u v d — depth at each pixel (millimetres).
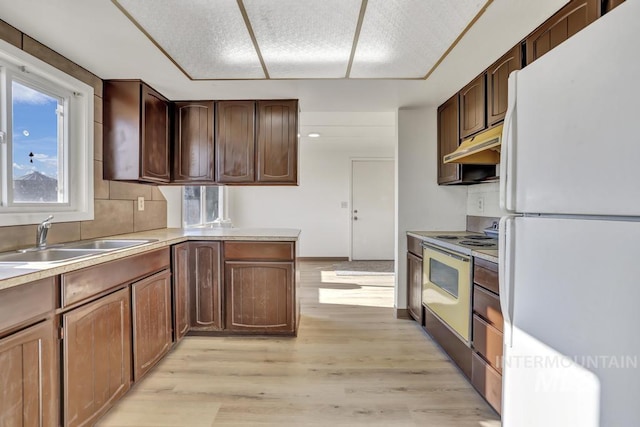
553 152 995
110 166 2459
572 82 921
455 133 2771
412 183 3221
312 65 2197
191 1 1506
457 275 2162
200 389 1977
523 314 1129
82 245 2020
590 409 869
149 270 2061
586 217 884
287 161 2941
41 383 1263
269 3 1526
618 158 790
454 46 1938
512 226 1181
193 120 2961
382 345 2596
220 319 2709
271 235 2709
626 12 769
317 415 1743
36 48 1869
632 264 763
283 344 2605
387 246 6352
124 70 2277
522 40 1856
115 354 1709
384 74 2355
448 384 2041
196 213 4508
